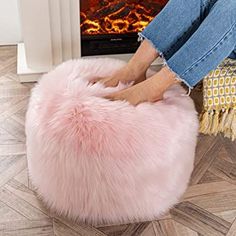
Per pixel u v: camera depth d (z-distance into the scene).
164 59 1.18
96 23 1.81
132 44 1.86
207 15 1.11
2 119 1.55
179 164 1.14
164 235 1.15
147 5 1.82
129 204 1.11
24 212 1.20
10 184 1.28
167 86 1.13
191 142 1.17
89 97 1.10
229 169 1.38
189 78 1.10
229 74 1.23
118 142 1.03
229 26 1.06
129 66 1.21
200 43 1.06
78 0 1.62
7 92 1.70
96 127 1.04
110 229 1.16
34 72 1.75
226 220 1.20
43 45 1.71
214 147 1.47
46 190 1.16
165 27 1.16
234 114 1.26
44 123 1.09
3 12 1.89
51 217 1.18
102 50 1.85
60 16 1.65
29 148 1.17
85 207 1.11
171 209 1.23
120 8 1.80
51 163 1.08
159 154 1.06
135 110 1.09
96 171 1.04
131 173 1.05
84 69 1.25
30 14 1.61
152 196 1.12
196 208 1.23
